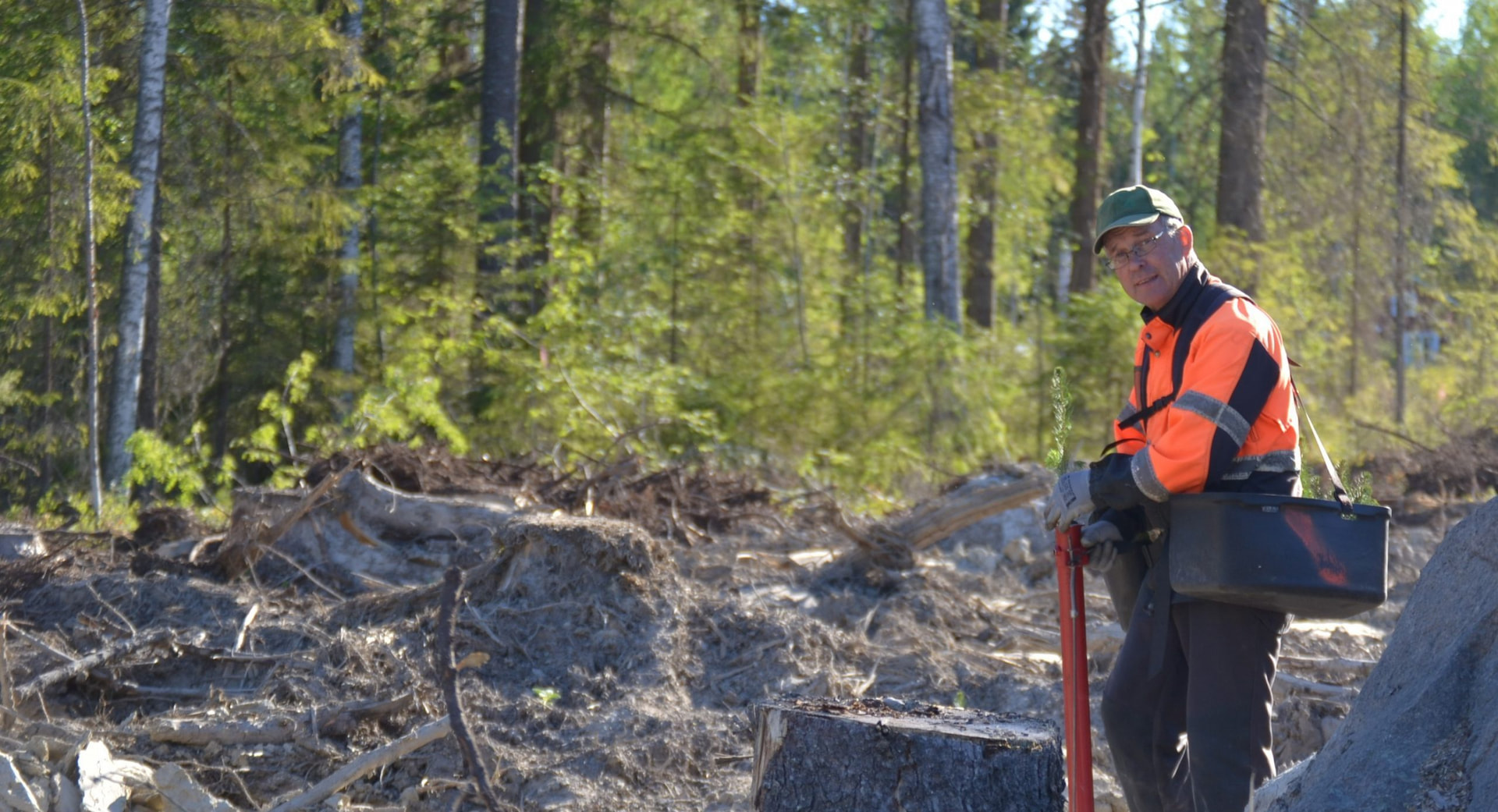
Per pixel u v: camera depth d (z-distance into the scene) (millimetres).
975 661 5906
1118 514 3434
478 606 5602
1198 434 3162
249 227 16109
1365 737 2637
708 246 17703
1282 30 16531
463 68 19266
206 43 15328
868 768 3203
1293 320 14742
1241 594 3111
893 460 13258
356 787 4477
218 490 13367
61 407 17312
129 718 4961
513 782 4582
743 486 8414
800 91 21062
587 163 18797
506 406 13242
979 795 3168
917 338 13719
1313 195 17125
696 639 5621
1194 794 3268
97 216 13992
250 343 16781
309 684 5074
